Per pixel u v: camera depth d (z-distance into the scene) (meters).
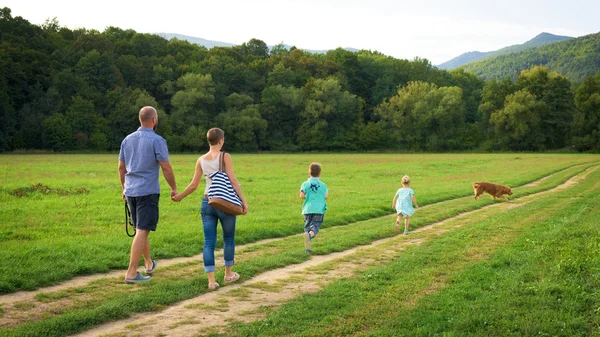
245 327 5.12
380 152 94.25
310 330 5.07
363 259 9.09
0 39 87.44
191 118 89.31
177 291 6.45
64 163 45.09
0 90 75.81
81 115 81.25
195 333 5.00
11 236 10.75
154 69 98.69
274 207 17.39
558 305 5.80
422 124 93.62
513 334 4.96
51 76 86.06
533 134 88.75
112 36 111.31
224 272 7.59
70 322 5.09
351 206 17.67
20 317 5.42
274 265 8.31
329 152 95.50
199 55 110.38
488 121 94.19
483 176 34.34
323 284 7.15
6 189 19.88
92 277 7.44
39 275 7.04
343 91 105.25
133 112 84.69
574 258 7.86
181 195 6.94
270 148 96.31
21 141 76.81
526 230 11.88
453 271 7.74
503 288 6.59
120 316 5.49
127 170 6.92
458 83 116.25
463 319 5.32
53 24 109.00
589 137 85.56
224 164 6.87
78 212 15.02
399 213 12.77
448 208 17.95
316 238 11.50
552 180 31.08
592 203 17.86
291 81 105.38
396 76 114.88
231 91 100.94
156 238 10.38
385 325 5.22
